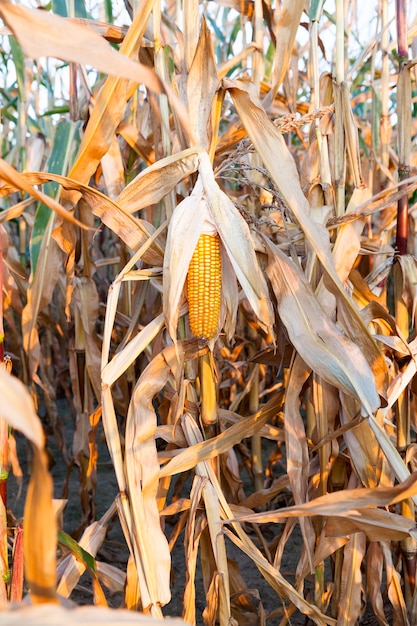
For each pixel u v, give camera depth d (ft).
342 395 8.61
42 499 3.13
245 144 8.31
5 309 12.74
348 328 7.85
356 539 8.94
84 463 12.97
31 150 15.23
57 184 10.27
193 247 7.42
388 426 10.23
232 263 7.53
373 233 14.60
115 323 13.42
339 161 9.21
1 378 3.15
